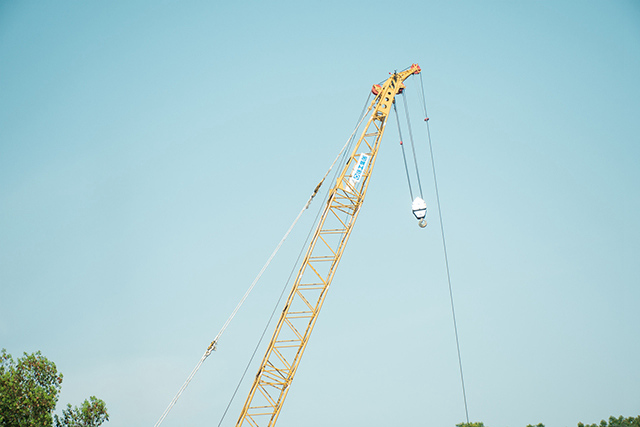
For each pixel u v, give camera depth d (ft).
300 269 249.34
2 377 244.01
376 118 278.05
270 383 237.45
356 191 263.70
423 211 257.55
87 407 264.31
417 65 291.99
